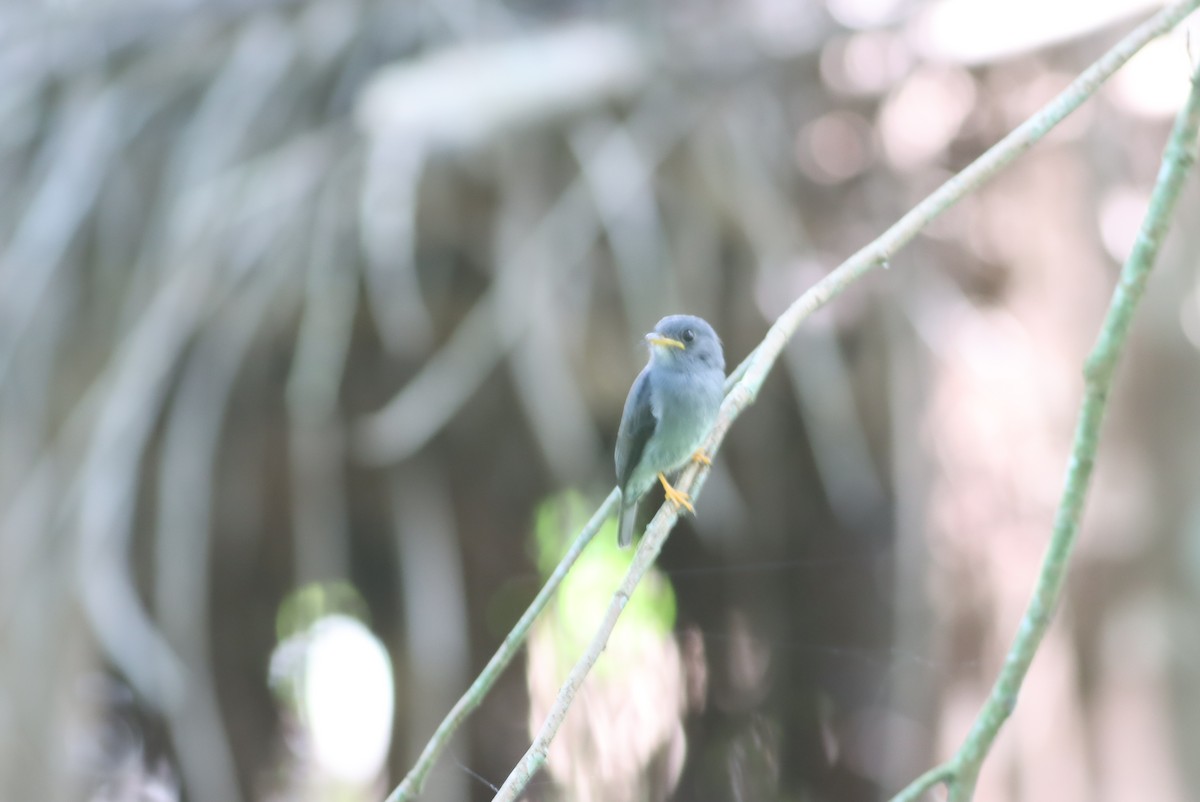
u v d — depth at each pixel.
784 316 5.41
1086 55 12.23
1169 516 10.78
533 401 12.23
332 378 12.40
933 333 12.49
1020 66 12.97
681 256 13.02
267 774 15.79
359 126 12.96
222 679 15.70
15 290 13.32
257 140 13.73
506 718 15.23
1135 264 4.60
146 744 15.14
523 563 15.31
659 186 13.21
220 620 15.49
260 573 15.43
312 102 13.99
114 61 14.68
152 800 15.00
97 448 12.30
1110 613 10.88
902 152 13.37
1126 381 11.03
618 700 13.26
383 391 14.05
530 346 12.27
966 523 11.89
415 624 13.23
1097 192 11.77
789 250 12.90
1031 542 11.52
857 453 12.89
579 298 12.70
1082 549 11.05
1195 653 10.56
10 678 12.34
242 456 14.17
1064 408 11.58
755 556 14.73
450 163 12.62
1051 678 11.07
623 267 12.40
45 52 14.71
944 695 11.66
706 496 13.77
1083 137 11.98
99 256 13.79
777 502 14.41
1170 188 4.61
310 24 14.21
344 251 12.67
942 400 12.29
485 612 15.38
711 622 14.98
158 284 13.20
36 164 14.35
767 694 14.75
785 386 13.74
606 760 12.87
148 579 14.24
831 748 14.70
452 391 12.54
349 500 14.84
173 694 11.96
